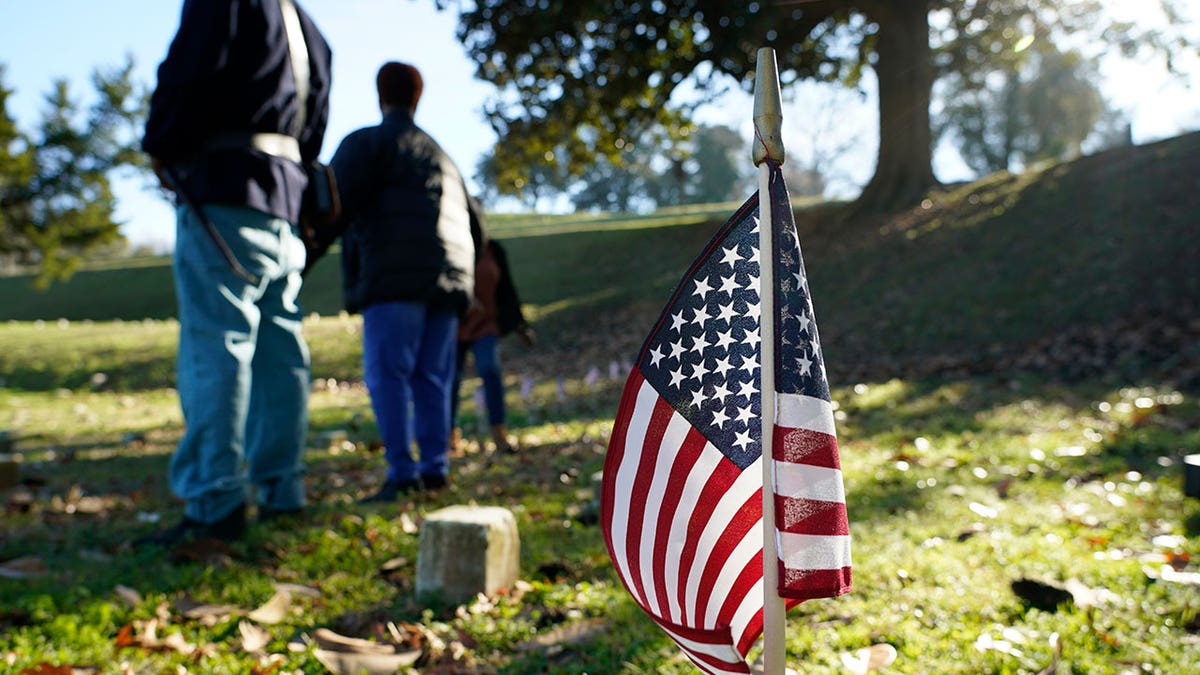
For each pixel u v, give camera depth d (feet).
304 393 13.42
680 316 5.20
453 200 15.88
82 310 119.34
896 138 67.26
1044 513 12.46
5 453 24.13
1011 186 59.57
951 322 40.86
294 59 12.28
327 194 13.24
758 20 53.78
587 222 157.69
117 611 9.48
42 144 119.85
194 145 11.52
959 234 52.95
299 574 10.96
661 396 5.23
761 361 4.58
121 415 36.06
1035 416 22.06
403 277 14.88
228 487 11.98
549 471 17.89
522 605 9.80
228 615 9.57
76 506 15.60
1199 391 24.57
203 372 11.78
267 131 11.98
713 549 5.16
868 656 7.58
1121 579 9.43
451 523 9.94
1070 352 32.99
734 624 5.18
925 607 8.87
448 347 16.11
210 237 11.62
